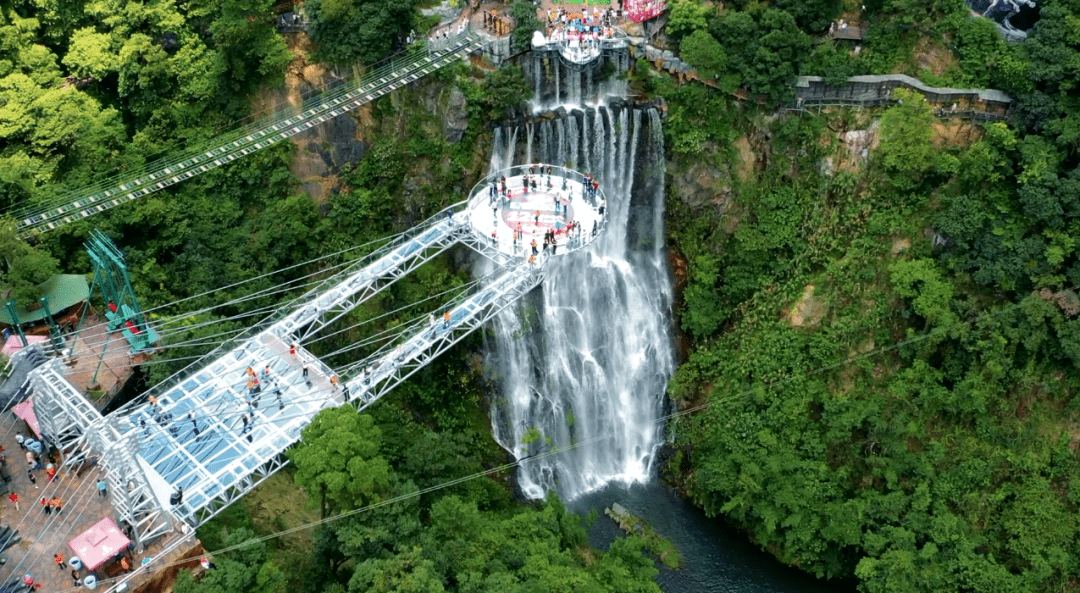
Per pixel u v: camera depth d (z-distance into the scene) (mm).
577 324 104438
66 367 83500
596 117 100500
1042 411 92250
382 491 74062
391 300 98500
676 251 104375
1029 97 92625
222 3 96625
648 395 104312
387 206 99125
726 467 93188
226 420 77062
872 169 96875
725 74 97750
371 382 82812
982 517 88875
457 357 99625
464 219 94438
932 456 90125
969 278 93438
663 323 104875
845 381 94188
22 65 96000
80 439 73000
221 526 76750
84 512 72562
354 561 75750
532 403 103062
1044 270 90250
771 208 99250
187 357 82125
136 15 98438
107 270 86875
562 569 75375
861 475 91750
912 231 94500
